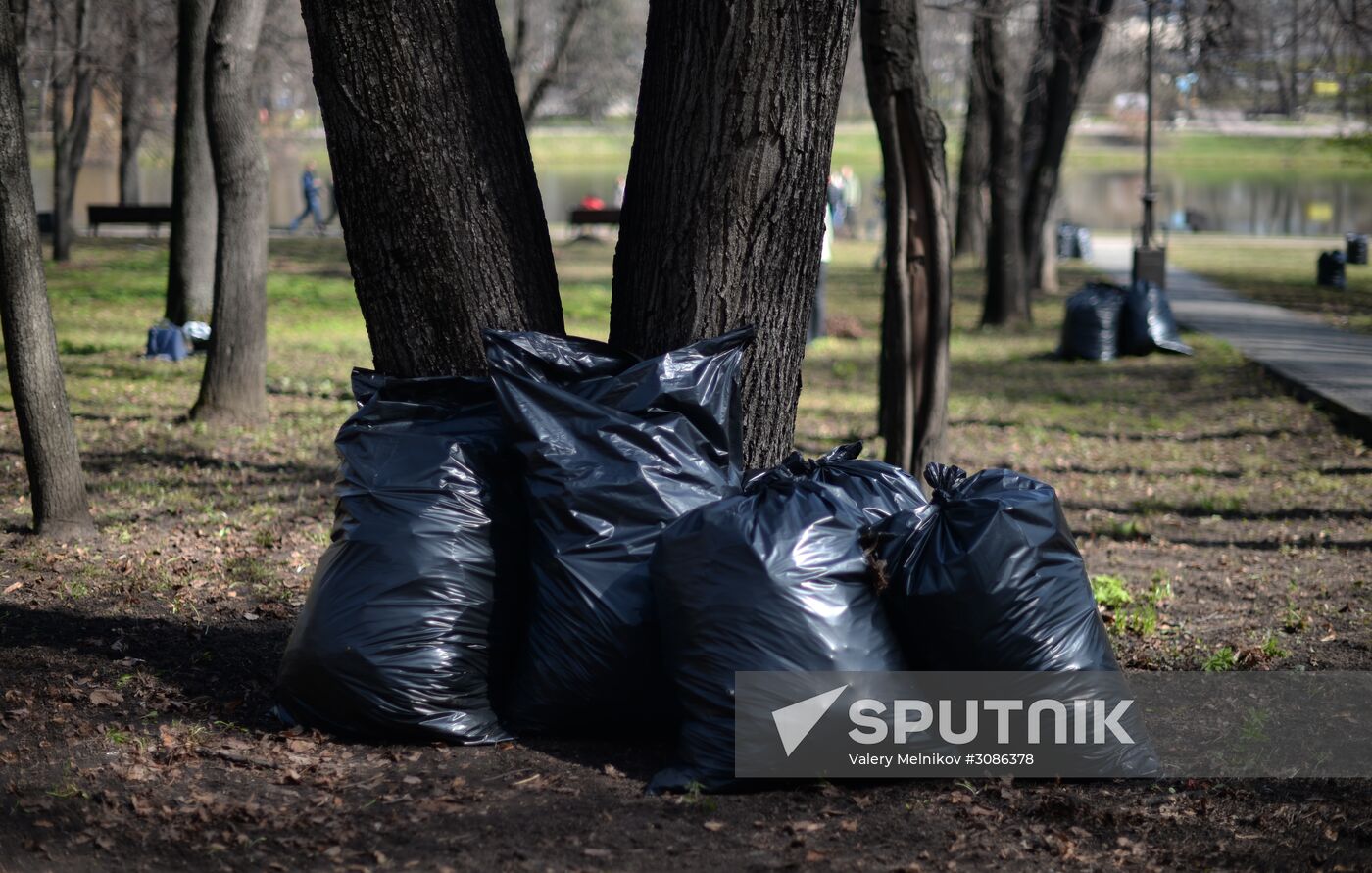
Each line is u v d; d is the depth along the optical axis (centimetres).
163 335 1836
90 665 627
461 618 521
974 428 1536
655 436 515
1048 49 2144
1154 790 506
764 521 488
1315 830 473
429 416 548
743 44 532
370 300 577
